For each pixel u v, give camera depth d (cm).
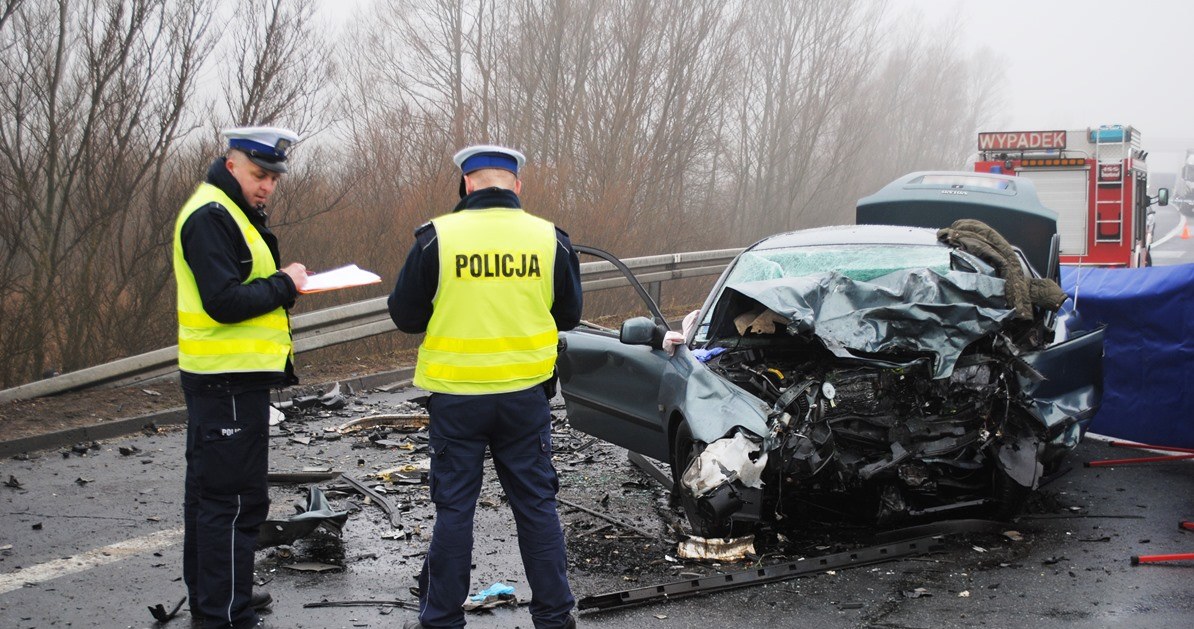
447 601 414
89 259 1160
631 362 636
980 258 611
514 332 414
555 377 436
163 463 726
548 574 421
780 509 571
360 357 1239
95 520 597
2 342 1061
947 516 581
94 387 883
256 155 423
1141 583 491
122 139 1173
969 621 447
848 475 529
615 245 2006
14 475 692
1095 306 762
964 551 536
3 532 575
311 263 1434
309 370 1123
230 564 431
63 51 1159
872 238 666
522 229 418
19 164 1116
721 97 2848
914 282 546
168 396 899
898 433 533
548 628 421
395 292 420
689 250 2408
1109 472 705
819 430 525
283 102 1295
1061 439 564
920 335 529
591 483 683
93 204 1161
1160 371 734
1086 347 589
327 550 545
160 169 1210
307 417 902
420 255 409
